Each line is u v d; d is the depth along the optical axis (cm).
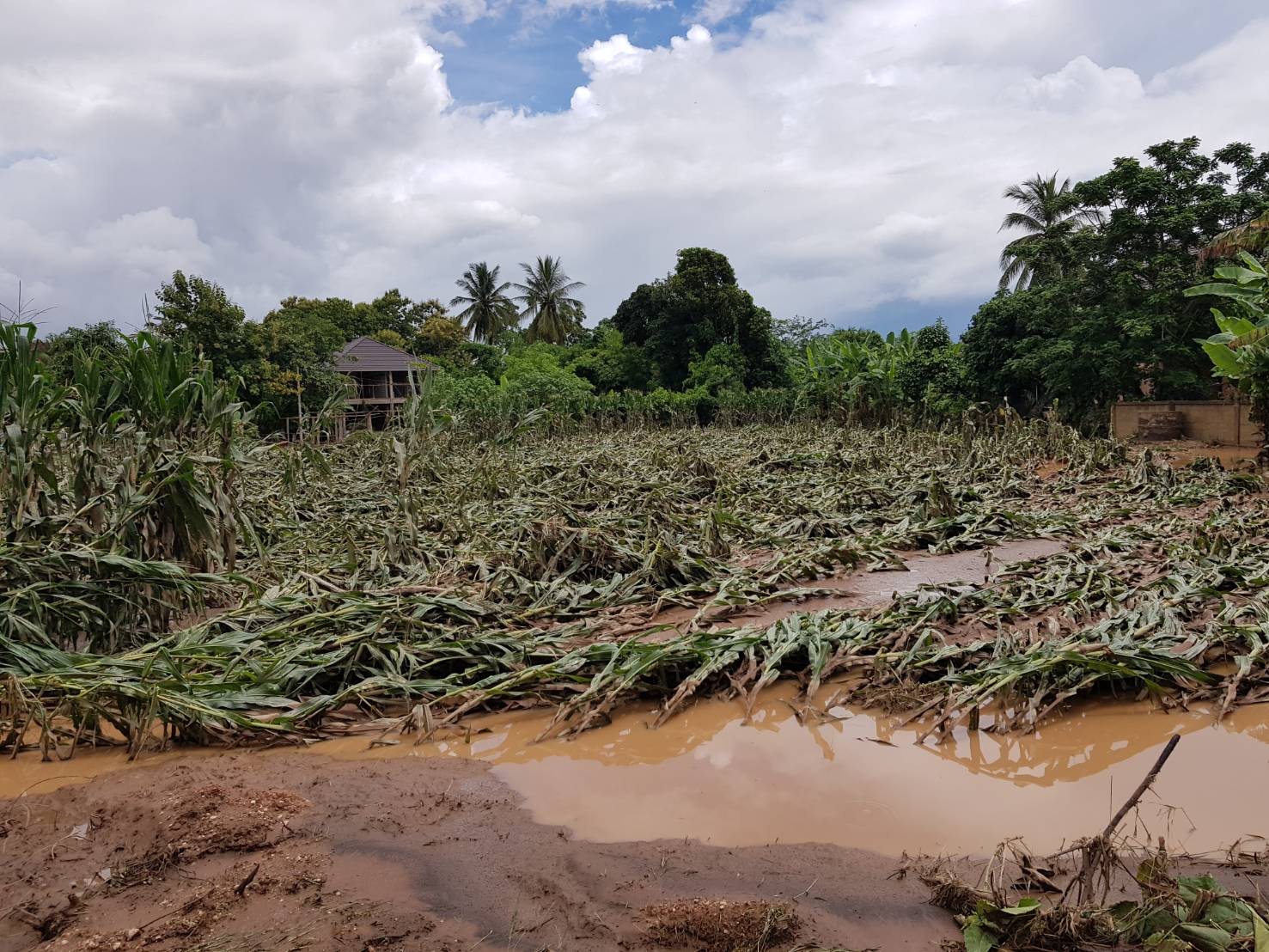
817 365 2795
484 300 5609
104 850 305
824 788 346
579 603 654
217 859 297
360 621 532
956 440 1692
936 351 2617
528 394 3083
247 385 2608
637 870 283
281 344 2892
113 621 540
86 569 543
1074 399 2305
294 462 921
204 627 535
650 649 462
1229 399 2014
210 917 257
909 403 2497
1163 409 1992
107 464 668
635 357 4222
